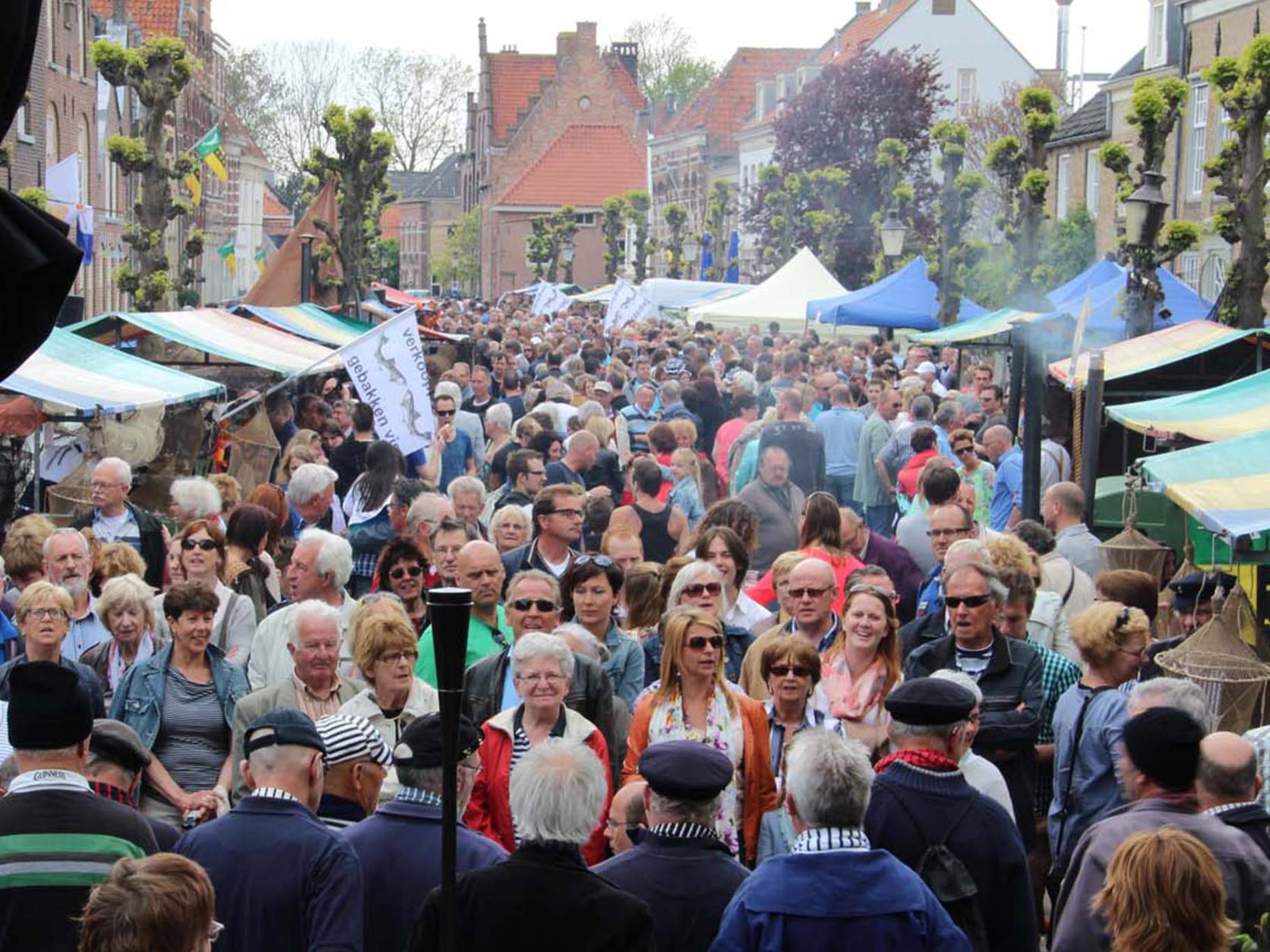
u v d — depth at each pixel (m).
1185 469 13.12
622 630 11.36
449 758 5.81
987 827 7.04
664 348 31.22
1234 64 26.72
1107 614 9.12
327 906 6.61
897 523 18.27
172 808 9.18
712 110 115.25
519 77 150.75
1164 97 26.08
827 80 71.44
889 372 29.92
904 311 37.78
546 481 17.92
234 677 9.66
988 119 79.50
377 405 18.61
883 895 6.21
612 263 97.81
